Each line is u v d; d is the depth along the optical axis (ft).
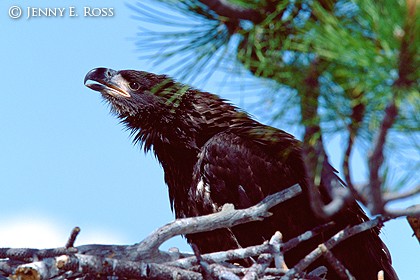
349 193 27.14
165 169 48.32
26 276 30.94
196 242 45.32
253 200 44.88
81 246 34.30
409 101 22.74
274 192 44.88
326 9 25.55
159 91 48.98
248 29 27.07
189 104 48.21
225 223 38.42
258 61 27.53
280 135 46.26
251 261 43.32
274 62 26.09
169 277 34.01
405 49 21.91
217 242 44.83
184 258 36.01
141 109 49.39
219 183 45.27
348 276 35.32
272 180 45.01
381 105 23.68
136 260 34.58
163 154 48.37
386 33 22.07
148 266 33.58
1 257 32.17
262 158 45.29
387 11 22.03
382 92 22.79
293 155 45.65
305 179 44.88
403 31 21.79
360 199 26.04
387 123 22.91
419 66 22.18
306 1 26.30
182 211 47.32
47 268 31.30
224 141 45.85
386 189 24.84
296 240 36.94
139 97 49.55
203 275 34.53
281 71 25.70
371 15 22.70
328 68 24.61
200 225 37.37
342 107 24.89
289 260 44.52
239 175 45.09
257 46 26.43
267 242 36.60
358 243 43.96
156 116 48.80
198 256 34.53
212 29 27.09
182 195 47.24
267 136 45.85
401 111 23.56
